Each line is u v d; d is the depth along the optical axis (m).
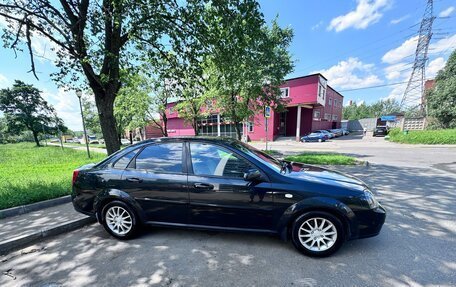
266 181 2.88
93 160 12.51
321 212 2.74
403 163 9.12
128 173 3.34
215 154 3.17
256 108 13.45
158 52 7.12
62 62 5.88
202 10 5.74
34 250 3.12
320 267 2.58
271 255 2.84
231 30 5.73
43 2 5.31
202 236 3.38
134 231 3.33
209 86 11.30
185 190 3.09
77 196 3.56
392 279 2.34
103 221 3.45
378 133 29.23
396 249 2.91
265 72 11.07
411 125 21.52
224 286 2.30
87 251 3.06
